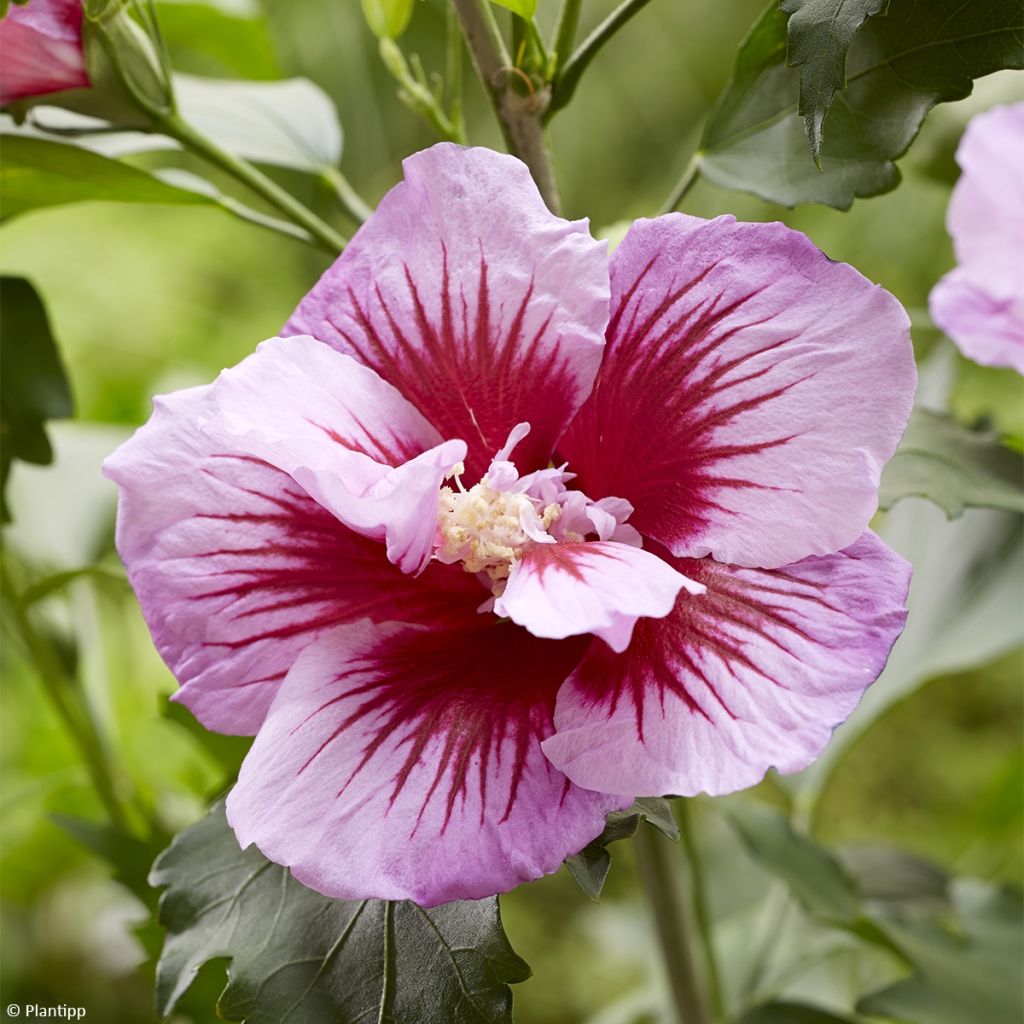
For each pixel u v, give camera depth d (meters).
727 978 0.58
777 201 0.46
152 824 0.54
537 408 0.44
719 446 0.42
